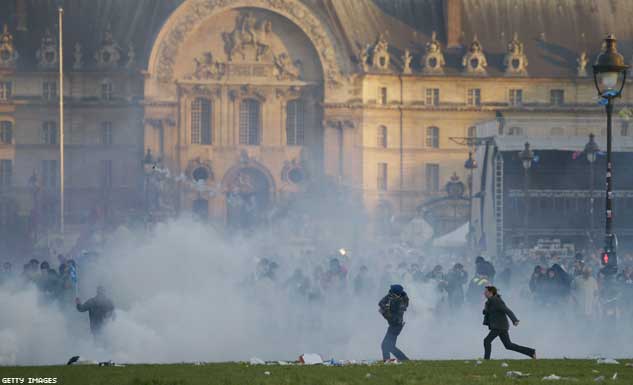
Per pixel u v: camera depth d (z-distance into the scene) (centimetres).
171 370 14300
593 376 13550
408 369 14325
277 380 13062
